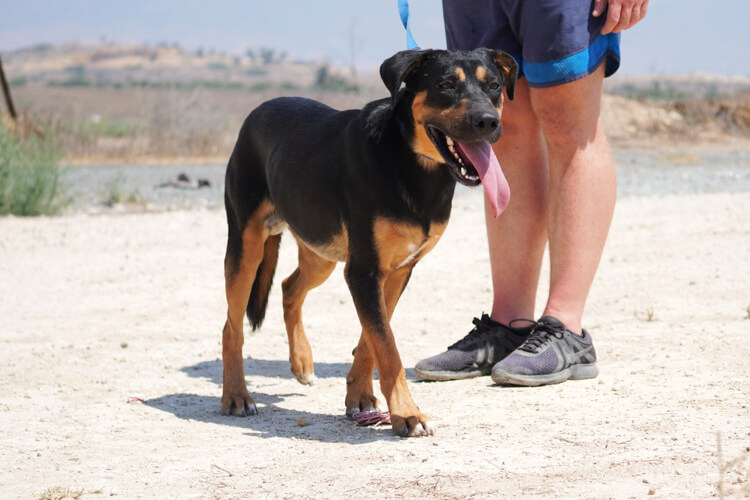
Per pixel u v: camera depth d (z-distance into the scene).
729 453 3.62
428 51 4.36
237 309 5.07
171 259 9.97
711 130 29.81
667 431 3.99
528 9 5.14
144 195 15.41
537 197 5.58
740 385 4.75
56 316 7.49
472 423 4.37
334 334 6.82
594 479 3.41
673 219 12.01
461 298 7.89
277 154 4.95
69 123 23.42
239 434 4.48
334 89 28.22
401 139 4.33
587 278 5.37
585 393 4.84
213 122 23.84
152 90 24.50
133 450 4.22
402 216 4.31
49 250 10.57
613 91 32.91
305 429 4.54
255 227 5.19
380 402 5.01
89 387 5.50
